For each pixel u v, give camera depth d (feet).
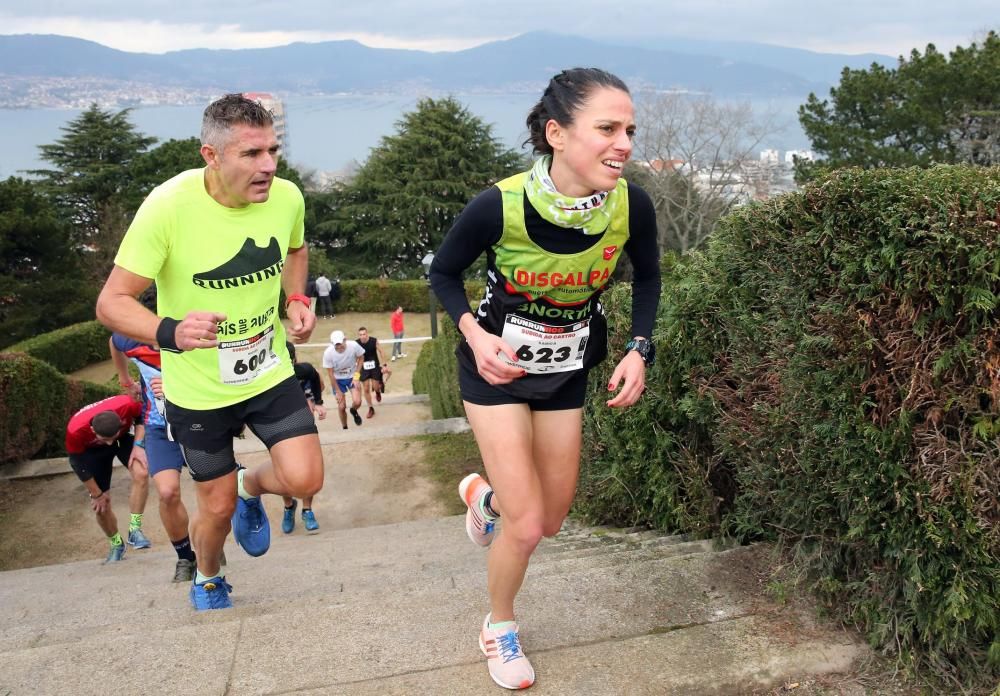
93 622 13.75
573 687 8.35
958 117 82.79
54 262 90.84
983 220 7.49
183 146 151.84
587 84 6.95
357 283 108.68
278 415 10.92
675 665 8.60
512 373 7.29
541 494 7.92
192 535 11.61
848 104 89.51
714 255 11.99
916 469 8.02
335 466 31.30
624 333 14.78
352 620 9.75
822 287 9.28
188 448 10.80
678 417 13.19
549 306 7.72
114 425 19.22
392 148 153.99
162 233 9.45
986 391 7.70
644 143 110.11
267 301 10.50
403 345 86.53
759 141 109.81
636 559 11.96
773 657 8.69
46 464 31.30
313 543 21.54
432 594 10.29
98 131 164.76
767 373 10.38
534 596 10.12
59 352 74.74
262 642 9.39
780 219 9.69
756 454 10.89
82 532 25.54
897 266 8.08
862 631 9.03
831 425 8.96
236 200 9.80
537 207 7.18
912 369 8.05
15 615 15.29
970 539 7.73
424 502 27.73
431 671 8.70
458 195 150.92
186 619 11.13
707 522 12.80
